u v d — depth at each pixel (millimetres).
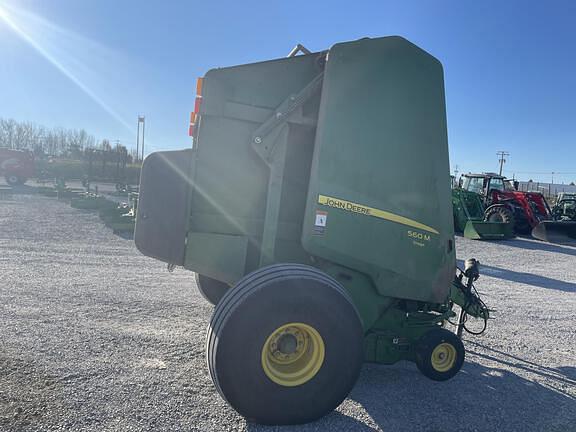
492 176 19141
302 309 2928
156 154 3529
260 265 3604
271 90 3674
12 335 4184
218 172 3646
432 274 3791
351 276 3590
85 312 5027
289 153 3637
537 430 3189
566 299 7535
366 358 3768
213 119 3631
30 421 2781
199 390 3359
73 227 11938
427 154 3752
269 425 2967
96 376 3467
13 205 16969
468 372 4207
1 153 30500
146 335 4434
